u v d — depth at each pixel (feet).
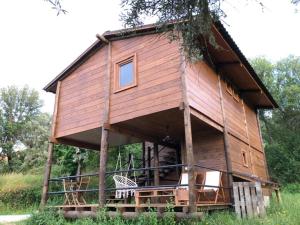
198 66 33.99
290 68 114.83
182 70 29.53
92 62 39.29
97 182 65.62
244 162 44.14
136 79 33.19
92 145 46.11
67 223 30.78
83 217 31.24
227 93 42.75
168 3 14.66
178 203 26.18
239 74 43.32
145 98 31.73
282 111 107.96
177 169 44.50
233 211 30.99
